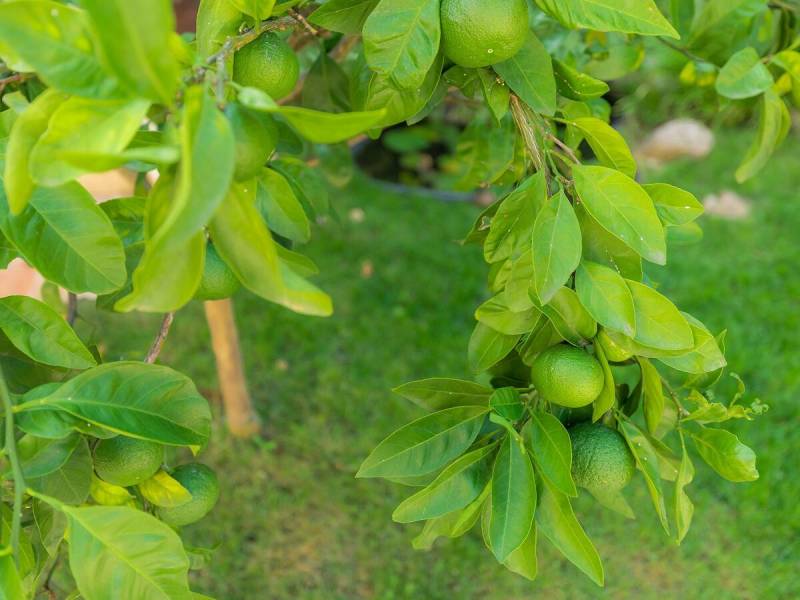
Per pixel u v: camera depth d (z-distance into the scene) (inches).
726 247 79.7
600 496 31.7
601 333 29.1
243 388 57.6
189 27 75.4
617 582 51.7
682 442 30.0
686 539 53.7
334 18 29.5
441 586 51.7
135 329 68.1
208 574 51.4
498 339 30.8
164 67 22.1
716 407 29.5
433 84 29.6
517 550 29.3
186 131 22.0
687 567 52.4
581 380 28.5
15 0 23.1
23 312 28.8
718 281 74.7
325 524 55.1
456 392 30.6
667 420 31.3
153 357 31.5
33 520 29.6
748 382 64.0
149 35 21.6
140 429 27.9
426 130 98.7
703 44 37.3
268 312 70.6
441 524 30.8
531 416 29.5
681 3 38.1
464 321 71.2
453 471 29.0
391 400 63.0
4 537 26.9
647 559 53.0
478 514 31.8
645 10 27.1
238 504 55.8
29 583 29.7
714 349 29.0
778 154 93.8
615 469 29.6
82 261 27.6
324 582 51.7
